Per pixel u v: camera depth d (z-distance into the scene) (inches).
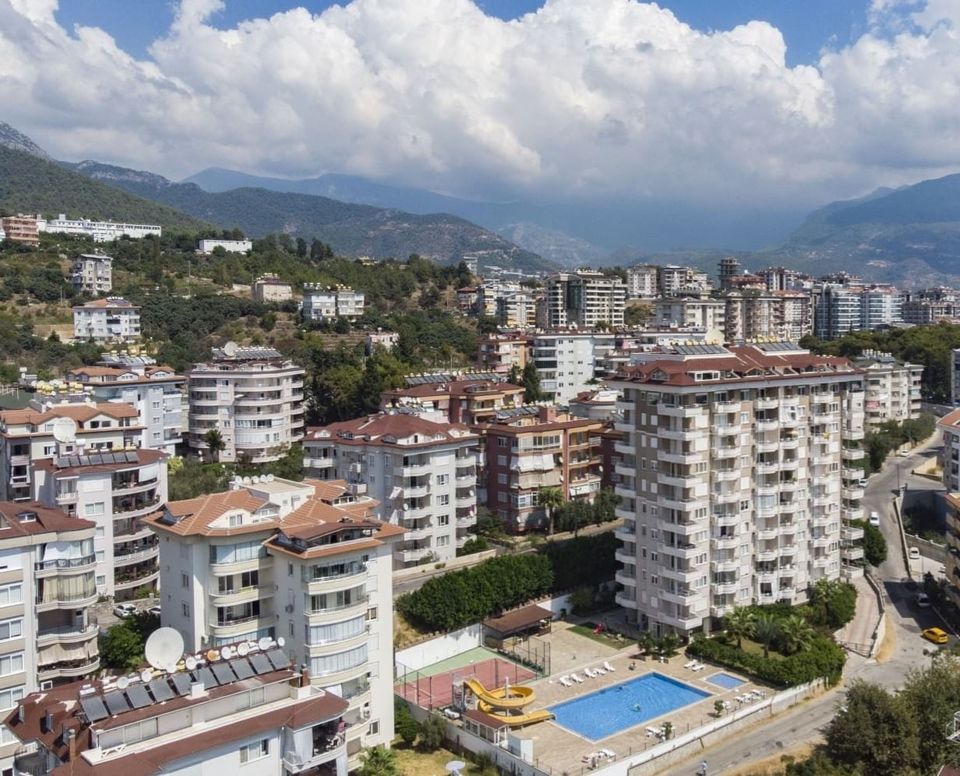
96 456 4375.0
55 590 3267.7
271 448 7416.3
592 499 6274.6
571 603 4933.6
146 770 2159.2
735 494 4510.3
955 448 6550.2
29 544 2962.6
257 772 2404.0
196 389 7445.9
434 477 5167.3
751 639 4466.0
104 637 3572.8
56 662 3287.4
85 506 4215.1
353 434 5364.2
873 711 3432.6
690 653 4394.7
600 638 4598.9
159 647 2608.3
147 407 6550.2
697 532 4414.4
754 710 3777.1
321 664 3093.0
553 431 6013.8
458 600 4409.5
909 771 3294.8
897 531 6461.6
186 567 3267.7
